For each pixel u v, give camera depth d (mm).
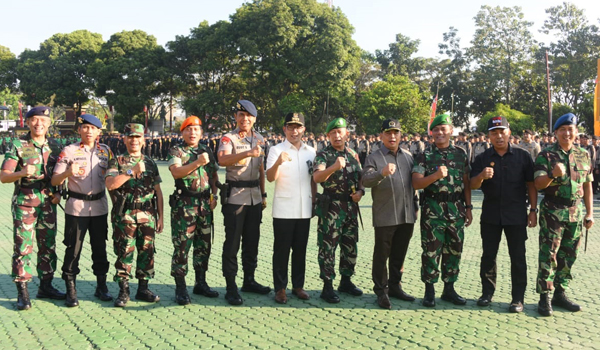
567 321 4777
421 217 5266
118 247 5141
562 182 4953
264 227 9836
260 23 37219
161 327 4570
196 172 5234
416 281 6125
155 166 5336
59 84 49594
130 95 43781
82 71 49250
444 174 4816
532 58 44875
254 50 37000
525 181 5148
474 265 6961
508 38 45500
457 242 5180
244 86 43875
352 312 5008
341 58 37281
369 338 4332
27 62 50062
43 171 5117
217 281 6117
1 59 55562
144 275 5277
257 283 5684
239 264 6883
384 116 35188
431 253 5148
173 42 43688
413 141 20156
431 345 4180
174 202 5227
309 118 39906
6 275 6246
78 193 5141
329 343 4223
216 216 11109
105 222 5355
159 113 52844
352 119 44688
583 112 39219
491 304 5281
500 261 7141
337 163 4832
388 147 5207
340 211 5273
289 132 5375
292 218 5301
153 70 43438
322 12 38281
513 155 5125
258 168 5441
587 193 5211
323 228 5281
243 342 4230
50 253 5277
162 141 34625
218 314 4934
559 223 4953
